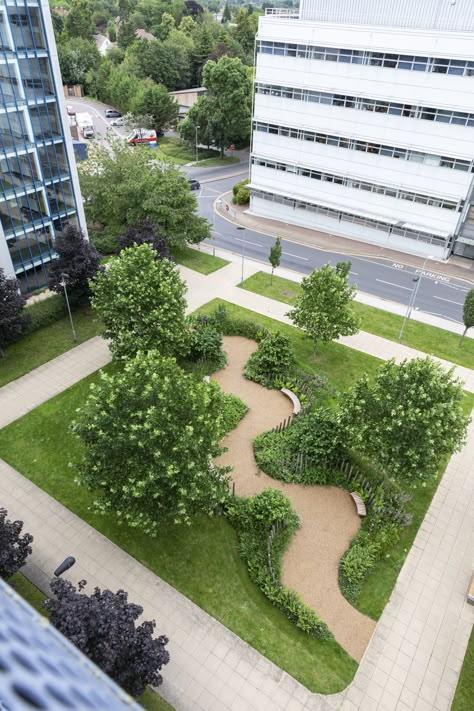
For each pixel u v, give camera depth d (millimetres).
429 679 17594
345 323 30031
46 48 31734
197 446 18844
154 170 43531
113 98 90188
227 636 18438
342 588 19984
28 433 26484
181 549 21156
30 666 5586
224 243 48312
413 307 38938
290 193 51594
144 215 42000
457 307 39156
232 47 102688
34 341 33281
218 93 68000
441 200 43062
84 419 20016
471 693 17281
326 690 17188
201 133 71250
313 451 24484
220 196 59875
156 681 14961
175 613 19047
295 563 20859
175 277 28922
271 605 19422
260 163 52156
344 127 44688
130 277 27891
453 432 20906
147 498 18641
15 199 33781
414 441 20734
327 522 22516
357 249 47719
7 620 6301
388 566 20984
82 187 43781
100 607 14930
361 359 32875
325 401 28781
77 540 21484
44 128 33750
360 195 47250
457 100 38438
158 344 27125
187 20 125562
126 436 18641
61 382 29969
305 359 32562
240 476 24281
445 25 38094
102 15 152250
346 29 40406
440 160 41469
